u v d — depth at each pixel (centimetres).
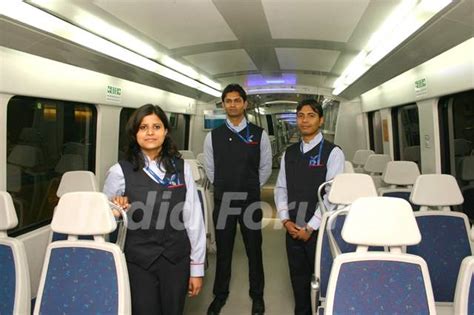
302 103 279
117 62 376
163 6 270
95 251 172
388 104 523
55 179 350
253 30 340
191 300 354
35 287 302
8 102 277
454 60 324
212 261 461
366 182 226
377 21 300
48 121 335
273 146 735
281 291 373
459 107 362
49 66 307
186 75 537
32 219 315
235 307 338
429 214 249
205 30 334
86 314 170
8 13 222
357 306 158
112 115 432
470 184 346
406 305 156
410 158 496
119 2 256
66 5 246
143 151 195
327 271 239
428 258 246
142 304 189
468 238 245
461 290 150
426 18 265
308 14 293
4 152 272
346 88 636
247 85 709
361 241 155
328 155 275
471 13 238
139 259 188
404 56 366
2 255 179
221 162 303
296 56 461
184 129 733
